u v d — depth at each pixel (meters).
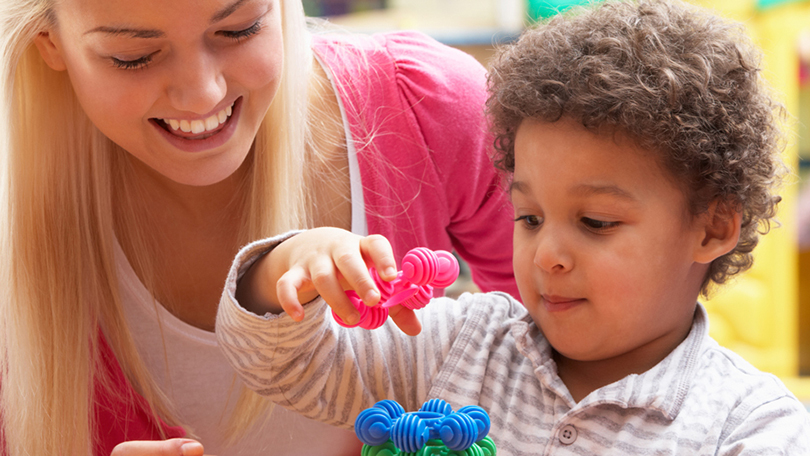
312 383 0.89
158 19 0.78
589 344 0.85
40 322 1.00
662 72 0.82
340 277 0.75
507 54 0.97
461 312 0.97
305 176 1.10
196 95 0.84
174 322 1.05
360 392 0.91
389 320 0.96
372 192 1.11
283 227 1.06
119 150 1.02
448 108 1.12
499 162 1.00
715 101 0.84
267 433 1.06
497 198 1.18
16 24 0.90
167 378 1.05
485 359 0.92
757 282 2.74
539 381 0.88
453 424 0.67
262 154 1.05
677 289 0.86
